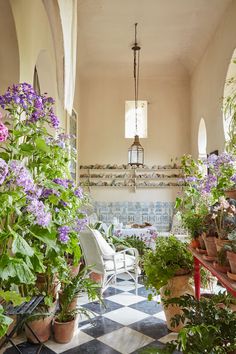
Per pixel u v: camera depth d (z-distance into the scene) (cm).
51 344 248
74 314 259
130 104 702
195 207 299
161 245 286
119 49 583
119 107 699
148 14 460
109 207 688
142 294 370
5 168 135
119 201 689
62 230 207
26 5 273
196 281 254
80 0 424
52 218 212
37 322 245
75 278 268
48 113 209
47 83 388
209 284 306
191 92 671
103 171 694
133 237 479
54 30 366
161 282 261
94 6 439
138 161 556
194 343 173
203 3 428
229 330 179
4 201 146
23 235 183
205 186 262
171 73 683
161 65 653
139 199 689
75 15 307
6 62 254
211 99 498
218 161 251
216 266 191
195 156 629
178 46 568
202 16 459
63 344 249
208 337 172
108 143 695
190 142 682
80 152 692
